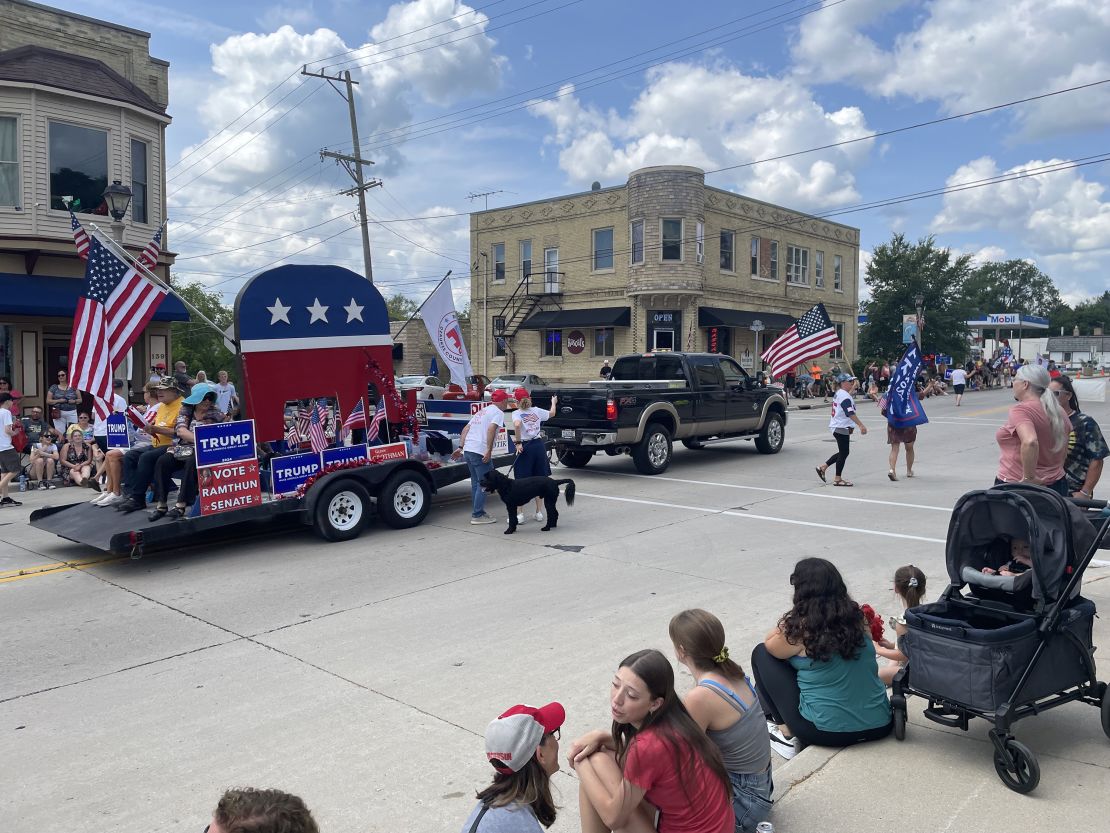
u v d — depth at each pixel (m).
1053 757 4.19
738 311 35.41
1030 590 4.23
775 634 4.43
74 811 4.02
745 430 16.78
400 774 4.31
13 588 7.91
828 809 3.73
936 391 38.25
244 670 5.79
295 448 9.94
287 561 8.83
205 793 4.16
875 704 4.35
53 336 18.92
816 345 16.75
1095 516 4.92
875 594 7.38
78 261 18.70
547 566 8.52
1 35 18.47
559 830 3.82
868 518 10.73
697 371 15.66
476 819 2.49
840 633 4.22
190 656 6.08
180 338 46.66
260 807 2.08
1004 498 4.25
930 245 43.16
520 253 38.06
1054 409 5.87
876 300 44.12
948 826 3.57
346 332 10.12
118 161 19.17
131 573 8.42
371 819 3.88
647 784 2.82
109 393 10.16
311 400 10.58
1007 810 3.69
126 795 4.16
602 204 34.78
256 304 9.38
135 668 5.86
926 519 10.62
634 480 14.12
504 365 38.94
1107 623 6.14
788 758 4.41
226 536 10.04
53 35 19.28
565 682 5.46
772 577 7.95
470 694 5.31
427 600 7.39
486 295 39.25
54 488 14.09
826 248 41.81
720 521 10.66
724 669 3.40
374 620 6.85
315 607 7.22
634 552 9.07
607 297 34.94
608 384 15.30
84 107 18.56
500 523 10.73
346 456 9.88
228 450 8.89
